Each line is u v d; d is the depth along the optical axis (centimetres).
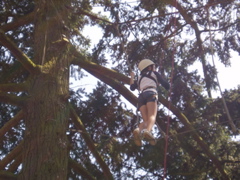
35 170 760
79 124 1013
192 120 1176
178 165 1185
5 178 802
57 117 832
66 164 802
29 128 819
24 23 1043
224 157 1173
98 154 1022
